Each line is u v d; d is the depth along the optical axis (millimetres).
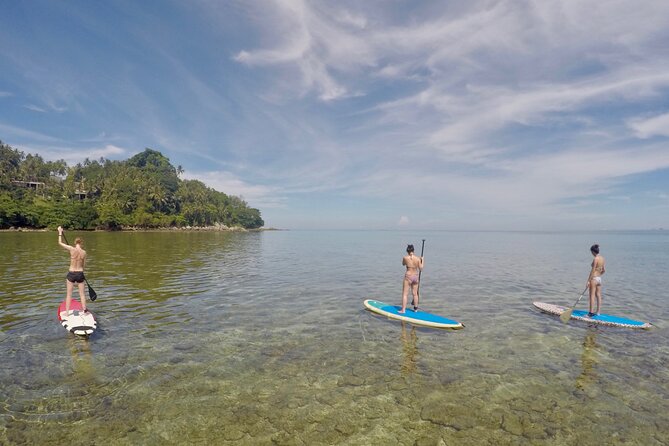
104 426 5195
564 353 8352
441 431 5234
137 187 123750
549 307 12383
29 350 7949
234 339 8969
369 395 6242
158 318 10688
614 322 10562
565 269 24688
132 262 24875
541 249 51156
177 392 6234
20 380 6539
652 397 6348
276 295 14312
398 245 60812
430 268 24828
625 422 5555
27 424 5191
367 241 80812
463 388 6562
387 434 5133
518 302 13664
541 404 6047
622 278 20375
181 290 14992
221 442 4879
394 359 7848
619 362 7871
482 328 10195
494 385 6703
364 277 19688
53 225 92812
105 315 10867
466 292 15617
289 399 6066
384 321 10719
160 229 125750
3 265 21906
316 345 8633
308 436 5051
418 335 9484
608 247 58500
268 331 9648
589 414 5770
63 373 6859
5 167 126125
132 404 5809
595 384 6805
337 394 6262
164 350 8133
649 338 9461
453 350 8438
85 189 123125
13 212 86188
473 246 60906
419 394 6312
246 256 32594
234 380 6727
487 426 5383
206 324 10180
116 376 6777
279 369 7250
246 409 5730
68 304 9758
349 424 5363
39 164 143250
